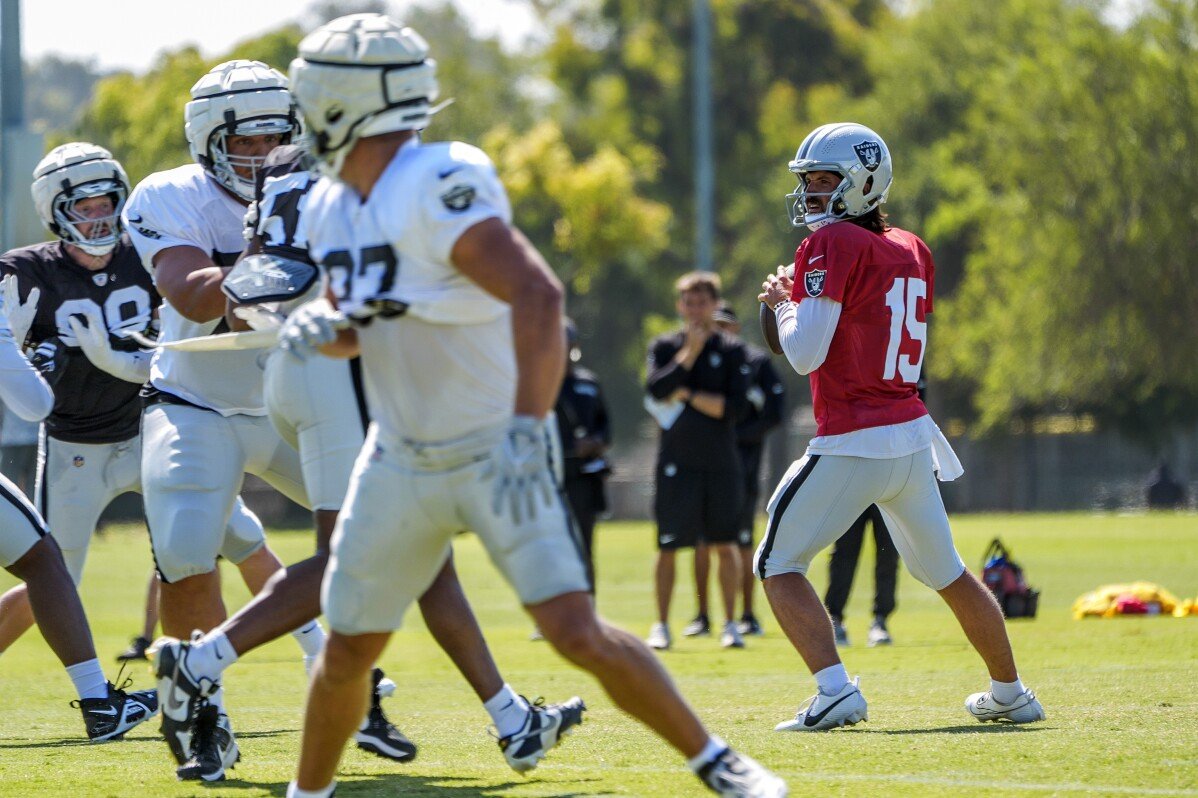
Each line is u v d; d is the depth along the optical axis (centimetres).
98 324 2186
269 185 1755
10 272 2242
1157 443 15650
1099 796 1528
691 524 3662
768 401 4038
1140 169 14300
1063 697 2341
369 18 1361
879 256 2073
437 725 2248
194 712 1695
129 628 4491
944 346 16538
